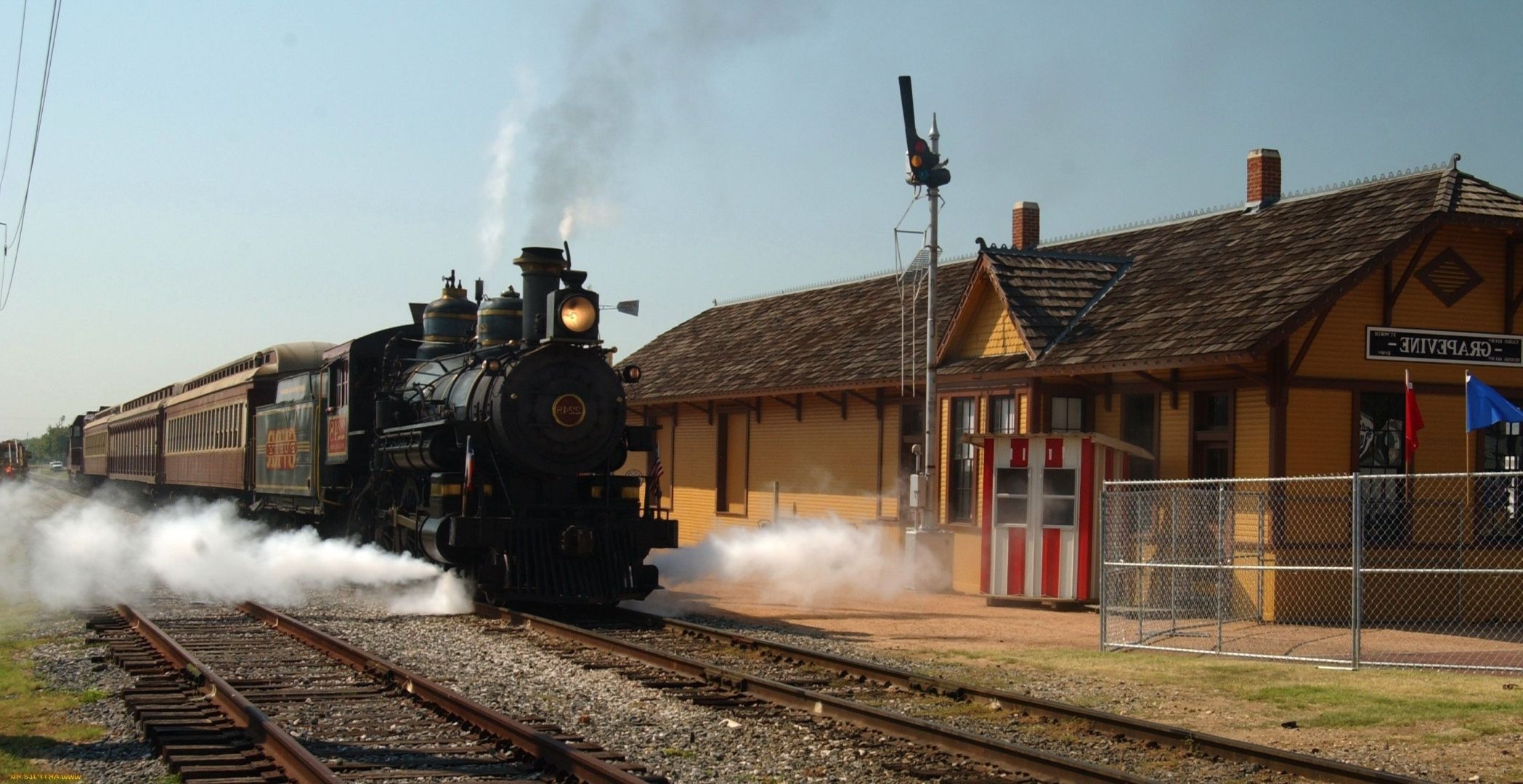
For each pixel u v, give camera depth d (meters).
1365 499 17.12
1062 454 18.31
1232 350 15.98
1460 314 17.89
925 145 19.86
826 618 16.89
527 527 16.61
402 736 9.01
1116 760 8.62
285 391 24.91
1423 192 17.55
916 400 23.11
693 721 9.59
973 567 20.17
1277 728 9.86
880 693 10.99
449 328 20.42
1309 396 16.86
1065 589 18.08
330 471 21.67
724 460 29.86
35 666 12.39
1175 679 12.03
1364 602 16.86
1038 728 9.54
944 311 25.14
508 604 17.56
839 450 25.34
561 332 17.02
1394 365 17.44
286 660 12.47
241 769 7.93
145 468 42.03
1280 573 16.47
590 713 9.87
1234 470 17.19
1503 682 11.70
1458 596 17.38
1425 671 12.45
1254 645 14.40
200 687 10.79
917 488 20.45
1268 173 21.16
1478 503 17.78
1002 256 20.75
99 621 15.41
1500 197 17.72
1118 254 22.61
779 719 9.66
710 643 13.92
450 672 11.66
